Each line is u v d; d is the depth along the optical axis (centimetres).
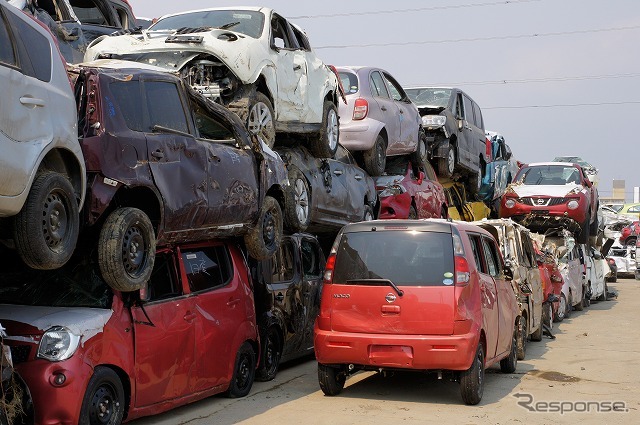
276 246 1002
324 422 790
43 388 624
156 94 790
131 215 700
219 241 920
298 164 1197
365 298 888
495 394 955
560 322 1841
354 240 916
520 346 1232
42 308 684
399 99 1711
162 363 746
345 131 1482
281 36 1209
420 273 880
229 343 874
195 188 807
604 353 1321
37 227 602
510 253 1307
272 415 820
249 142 948
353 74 1526
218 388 862
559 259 1973
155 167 750
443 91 2106
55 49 671
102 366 668
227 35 1041
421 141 1794
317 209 1252
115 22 1389
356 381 1026
